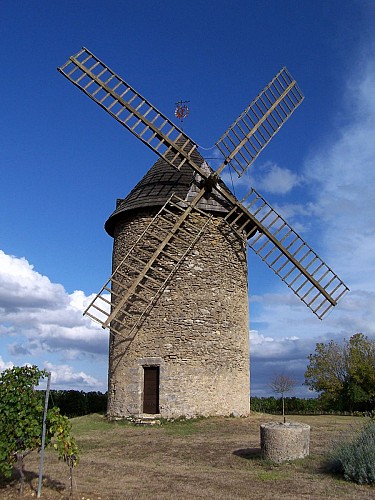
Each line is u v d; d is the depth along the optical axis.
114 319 19.47
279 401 36.66
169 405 19.39
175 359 19.78
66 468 12.21
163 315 20.20
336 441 12.69
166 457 13.81
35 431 9.46
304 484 10.60
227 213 21.48
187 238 20.72
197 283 20.61
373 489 10.29
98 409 30.28
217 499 9.32
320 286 21.73
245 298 22.12
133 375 20.08
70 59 19.91
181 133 21.33
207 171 21.23
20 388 9.62
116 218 22.38
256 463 12.67
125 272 21.25
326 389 36.28
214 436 16.44
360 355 35.53
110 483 10.59
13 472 11.48
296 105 23.95
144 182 22.27
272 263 21.62
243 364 21.38
